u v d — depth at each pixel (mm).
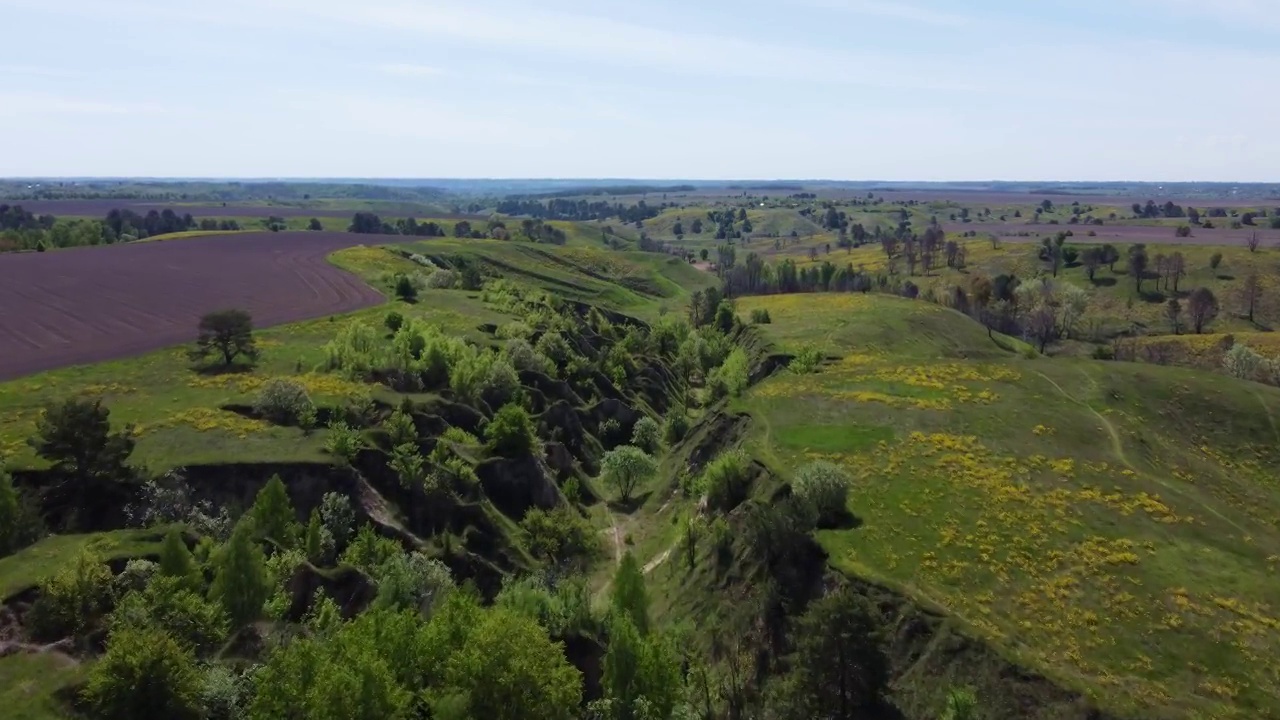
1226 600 51469
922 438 76500
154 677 36719
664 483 90938
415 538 65438
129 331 103062
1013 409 85500
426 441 75000
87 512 56250
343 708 36719
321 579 54469
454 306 129250
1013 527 59875
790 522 58000
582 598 55844
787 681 46312
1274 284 188500
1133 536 59469
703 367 140125
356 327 93312
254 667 41594
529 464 79688
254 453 65000
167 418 69938
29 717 35938
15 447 61156
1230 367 120125
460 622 44875
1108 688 43500
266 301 127188
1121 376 95625
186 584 46062
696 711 47938
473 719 40500
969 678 45188
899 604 50406
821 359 111062
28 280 136250
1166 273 198000
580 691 44719
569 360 112938
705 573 62812
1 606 43062
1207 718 41406
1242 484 73125
